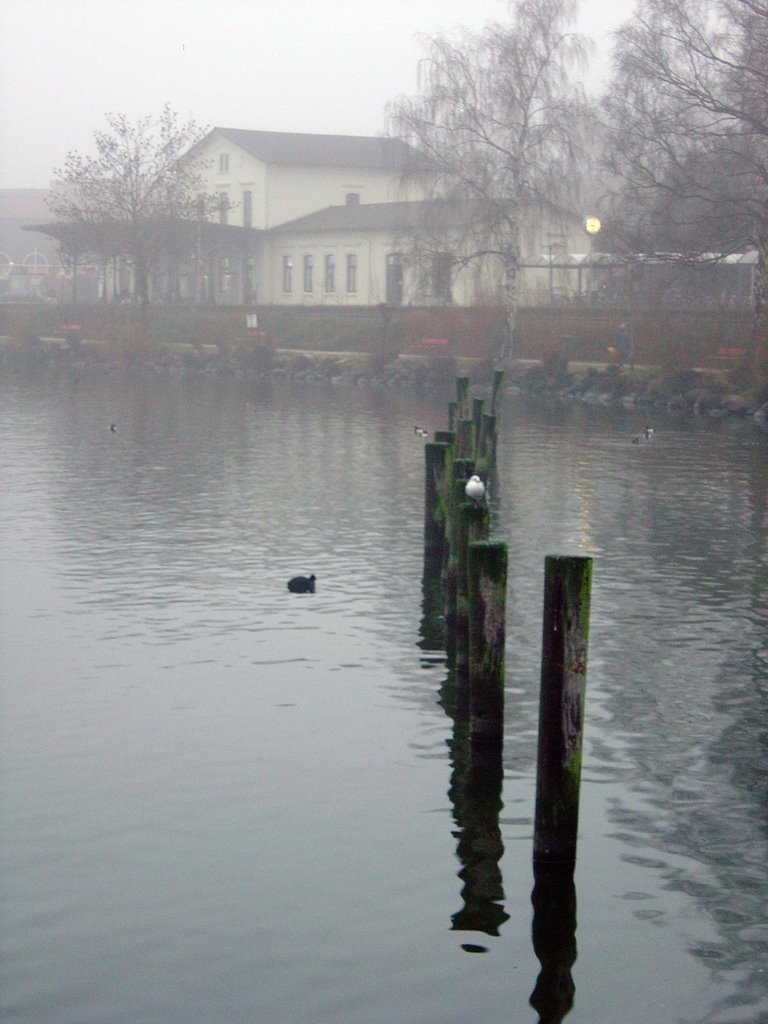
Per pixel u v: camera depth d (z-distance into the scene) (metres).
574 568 9.32
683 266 44.94
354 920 8.84
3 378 59.22
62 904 9.00
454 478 15.95
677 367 46.97
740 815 10.50
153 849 9.80
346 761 11.45
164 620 15.72
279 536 20.70
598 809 10.58
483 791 10.84
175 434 35.66
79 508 23.19
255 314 70.06
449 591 15.34
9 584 17.39
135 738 11.95
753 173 42.62
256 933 8.67
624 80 46.50
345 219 83.75
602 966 8.38
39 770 11.20
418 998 8.02
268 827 10.15
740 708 12.91
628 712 12.76
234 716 12.51
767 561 19.31
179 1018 7.80
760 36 42.81
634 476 27.97
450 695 13.14
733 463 30.09
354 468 28.69
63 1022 7.75
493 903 9.06
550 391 49.66
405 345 62.03
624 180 49.47
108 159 78.19
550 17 54.28
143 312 75.81
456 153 54.88
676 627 15.68
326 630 15.36
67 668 13.88
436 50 55.09
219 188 94.00
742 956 8.50
